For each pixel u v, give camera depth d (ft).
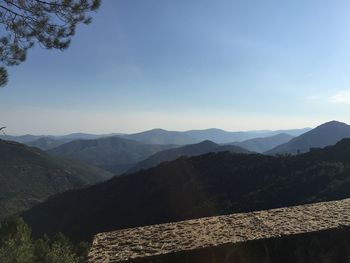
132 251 9.01
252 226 10.19
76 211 233.76
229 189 193.57
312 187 156.97
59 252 69.87
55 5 24.32
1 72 23.73
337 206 11.98
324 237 9.72
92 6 24.90
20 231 66.95
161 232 10.15
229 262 9.02
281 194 162.30
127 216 206.69
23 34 24.86
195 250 8.89
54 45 25.17
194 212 179.42
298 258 9.36
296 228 9.87
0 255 54.65
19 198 330.95
